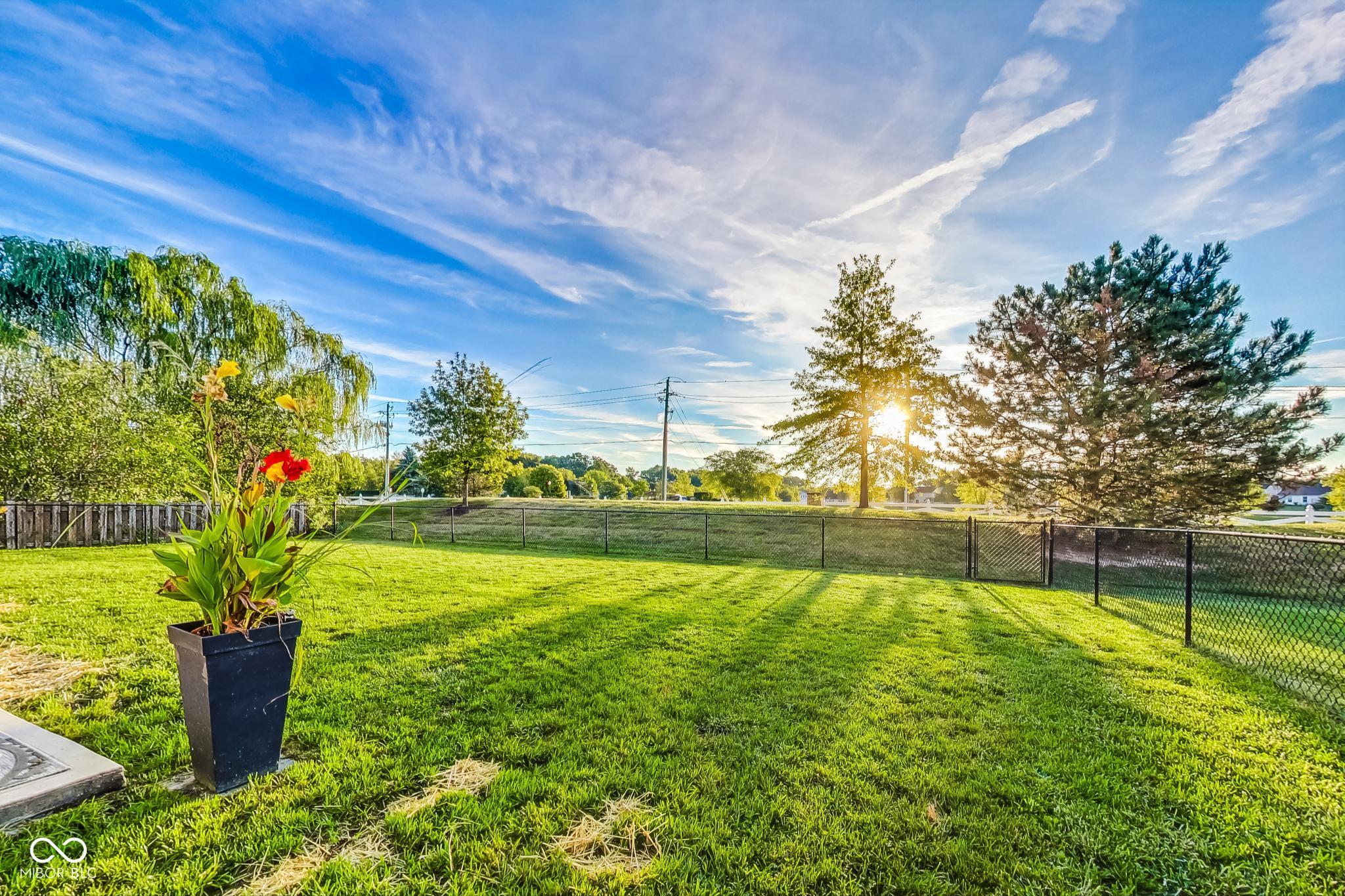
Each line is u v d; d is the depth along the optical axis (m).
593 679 3.77
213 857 1.82
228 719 2.23
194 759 2.29
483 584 7.72
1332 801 2.34
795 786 2.40
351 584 7.53
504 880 1.75
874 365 19.48
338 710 3.12
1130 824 2.16
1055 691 3.71
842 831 2.06
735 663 4.21
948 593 7.89
